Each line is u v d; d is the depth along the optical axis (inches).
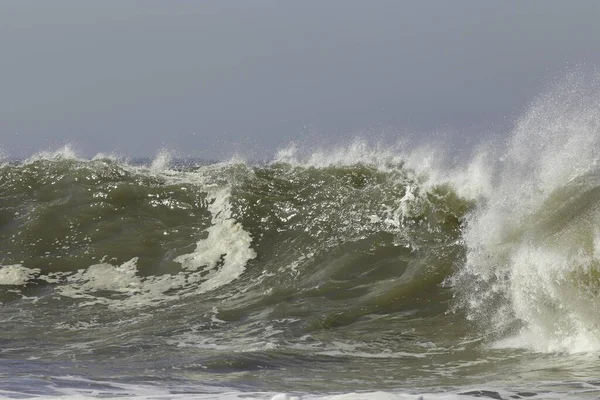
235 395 747.4
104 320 1296.8
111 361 1023.0
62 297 1427.2
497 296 1254.3
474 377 908.0
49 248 1599.4
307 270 1471.5
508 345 1080.8
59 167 1843.0
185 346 1119.0
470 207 1572.3
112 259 1561.3
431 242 1497.3
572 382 815.1
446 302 1273.4
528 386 796.6
